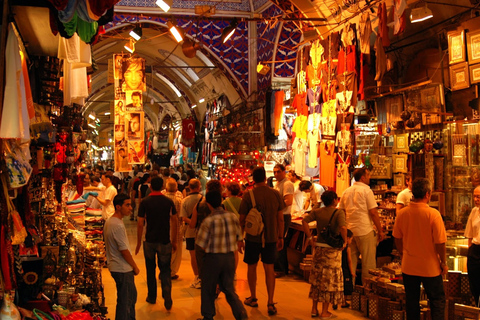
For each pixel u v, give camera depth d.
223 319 5.61
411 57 7.79
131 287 4.69
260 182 5.97
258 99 14.42
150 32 16.38
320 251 5.56
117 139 11.07
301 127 9.52
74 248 5.18
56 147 6.34
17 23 4.14
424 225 4.58
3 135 2.93
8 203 3.13
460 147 6.71
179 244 7.65
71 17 3.75
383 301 5.42
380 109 8.12
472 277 5.21
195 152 22.22
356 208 6.19
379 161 7.39
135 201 14.98
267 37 13.66
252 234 5.71
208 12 10.45
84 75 6.35
